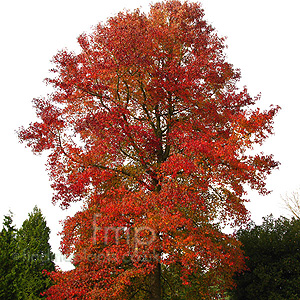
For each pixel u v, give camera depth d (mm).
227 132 13641
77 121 12945
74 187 11609
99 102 13844
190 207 12156
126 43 11719
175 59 14008
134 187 13617
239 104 14016
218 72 14273
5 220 17875
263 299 13273
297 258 13711
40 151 12320
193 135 12477
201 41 13625
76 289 10953
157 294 12438
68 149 12266
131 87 14203
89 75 12625
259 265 13805
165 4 14719
